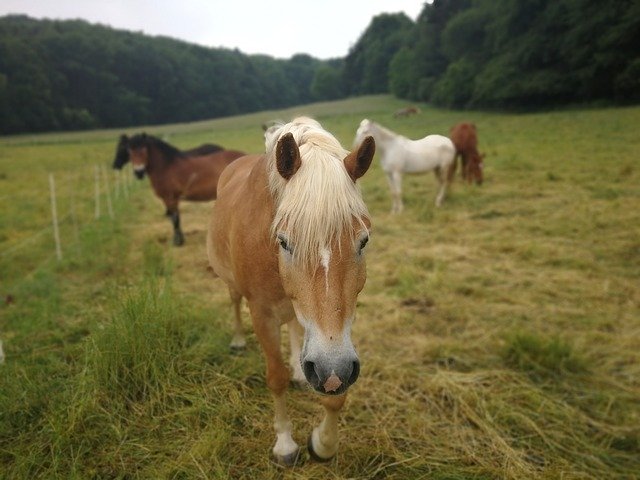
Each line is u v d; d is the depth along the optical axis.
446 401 2.72
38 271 4.86
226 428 2.31
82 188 12.00
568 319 3.73
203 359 2.95
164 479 1.99
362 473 2.13
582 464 2.23
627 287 4.26
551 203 7.30
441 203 7.93
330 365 1.39
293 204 1.45
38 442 2.19
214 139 29.61
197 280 4.80
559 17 27.89
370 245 5.92
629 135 13.84
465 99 26.66
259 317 1.99
